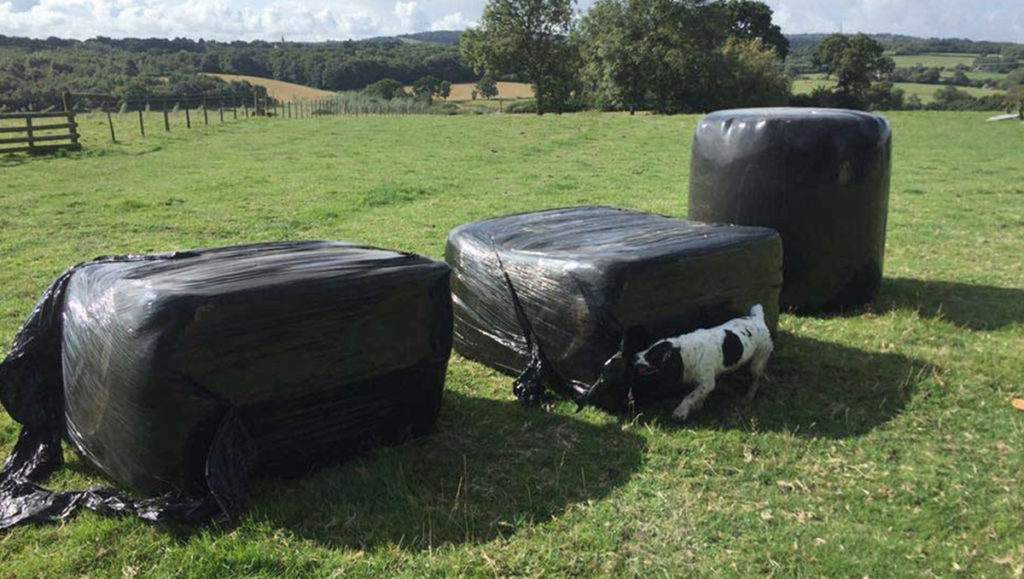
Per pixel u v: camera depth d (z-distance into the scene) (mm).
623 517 3910
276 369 3949
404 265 4523
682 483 4254
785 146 6926
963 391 5508
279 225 11695
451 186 15703
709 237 5676
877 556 3605
